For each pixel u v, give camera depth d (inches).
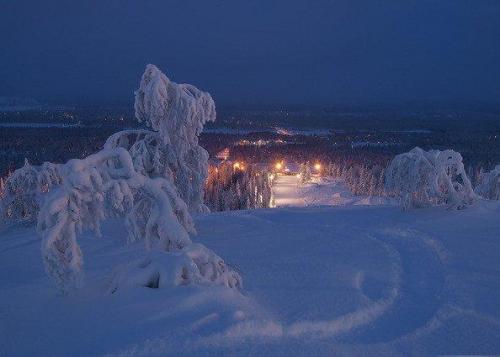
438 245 540.7
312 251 528.4
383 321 320.8
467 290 383.2
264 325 278.5
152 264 332.2
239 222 716.0
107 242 573.0
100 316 283.6
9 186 730.2
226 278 341.1
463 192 757.9
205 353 244.8
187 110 594.6
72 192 325.1
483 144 6122.1
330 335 290.8
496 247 527.5
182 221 477.4
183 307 286.5
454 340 290.5
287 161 4808.1
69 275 329.7
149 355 241.0
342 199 2492.6
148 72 591.5
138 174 397.4
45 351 249.1
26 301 336.8
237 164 3863.2
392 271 445.7
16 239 595.5
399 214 755.4
